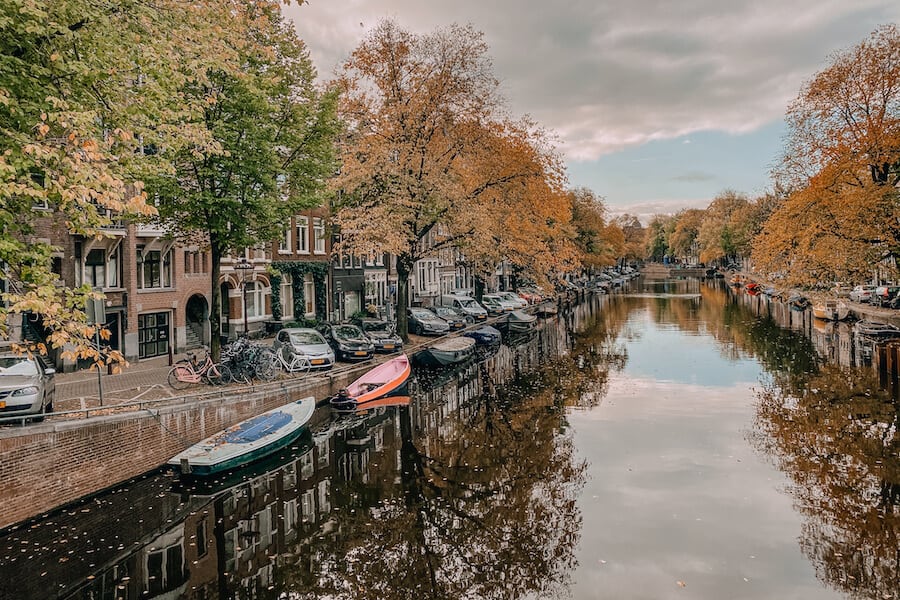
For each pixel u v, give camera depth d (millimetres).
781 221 27172
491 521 11273
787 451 14562
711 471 13391
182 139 11156
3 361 12266
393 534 10844
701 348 31328
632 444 15453
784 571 9219
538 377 24688
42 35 8781
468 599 8773
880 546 9867
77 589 9016
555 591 8805
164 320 24031
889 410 18000
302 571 9578
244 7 11781
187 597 8828
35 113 8969
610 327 41719
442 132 26625
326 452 15516
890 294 41875
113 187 7699
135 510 11797
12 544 9953
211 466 12664
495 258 33000
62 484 10883
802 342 32562
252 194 17438
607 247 76375
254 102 16531
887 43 24422
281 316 31219
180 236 19562
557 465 14062
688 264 149250
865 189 23672
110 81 9719
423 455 15109
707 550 9898
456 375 25609
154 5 9969
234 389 16172
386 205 24375
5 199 8477
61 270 19391
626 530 10672
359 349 23406
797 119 26922
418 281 46656
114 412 12414
